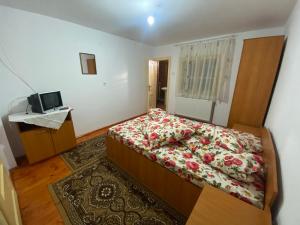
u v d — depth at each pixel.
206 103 3.68
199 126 1.89
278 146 1.23
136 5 1.92
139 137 1.90
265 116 2.37
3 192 1.07
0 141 1.95
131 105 4.30
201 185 1.25
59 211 1.49
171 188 1.51
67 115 2.46
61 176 1.97
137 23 2.58
